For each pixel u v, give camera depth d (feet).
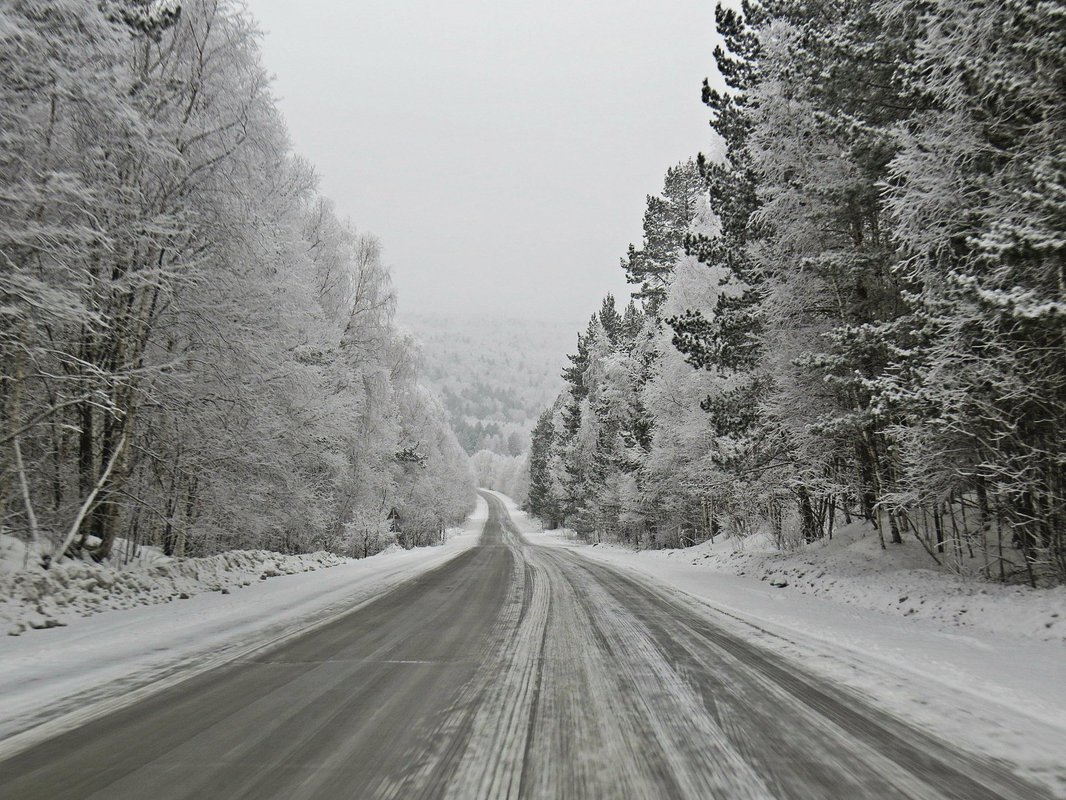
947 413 33.88
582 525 194.08
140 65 44.78
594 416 177.99
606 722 14.90
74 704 16.69
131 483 50.47
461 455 341.41
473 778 11.69
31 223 33.30
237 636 26.50
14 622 27.66
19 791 11.25
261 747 13.39
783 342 53.88
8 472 37.68
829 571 47.32
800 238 51.39
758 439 58.03
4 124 33.50
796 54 48.16
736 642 24.90
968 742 13.62
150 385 47.37
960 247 36.32
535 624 29.19
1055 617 26.73
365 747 13.34
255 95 50.93
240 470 60.18
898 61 38.75
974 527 46.09
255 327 51.80
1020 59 30.35
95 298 41.83
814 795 10.90
